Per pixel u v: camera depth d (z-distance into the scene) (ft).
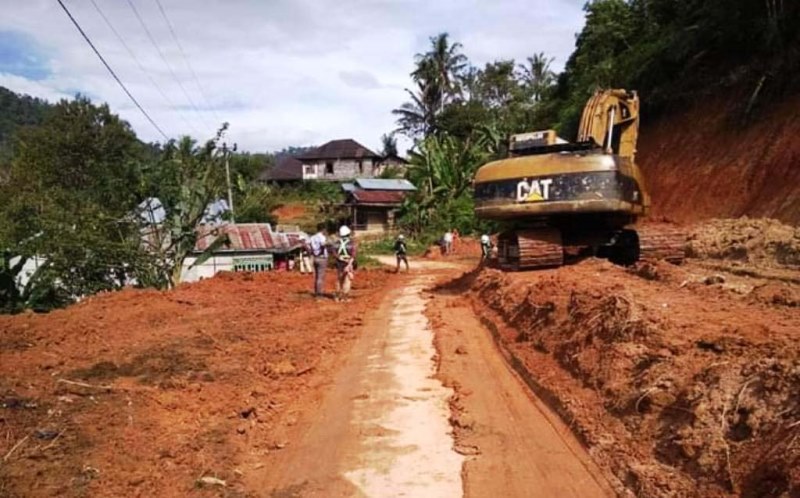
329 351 33.35
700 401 17.71
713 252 48.24
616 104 48.01
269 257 97.40
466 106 214.48
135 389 25.00
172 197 73.00
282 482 18.35
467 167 158.92
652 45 94.12
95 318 40.60
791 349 18.06
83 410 22.39
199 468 18.81
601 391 22.00
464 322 39.83
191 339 34.47
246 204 120.67
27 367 27.91
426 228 153.79
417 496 17.39
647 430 18.79
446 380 27.30
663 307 26.27
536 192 44.16
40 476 17.35
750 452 15.55
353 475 18.72
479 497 17.20
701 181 70.28
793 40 67.77
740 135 68.95
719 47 78.95
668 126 82.74
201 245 94.38
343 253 53.93
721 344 19.95
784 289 28.45
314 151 265.95
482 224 144.87
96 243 66.08
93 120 148.36
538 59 225.76
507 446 20.35
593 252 49.06
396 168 253.03
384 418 23.24
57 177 123.13
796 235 44.37
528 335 31.37
